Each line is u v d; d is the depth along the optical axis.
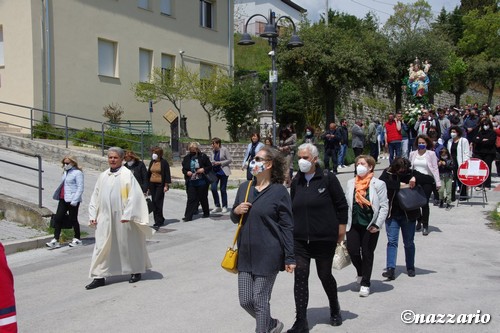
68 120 22.02
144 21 25.52
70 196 10.16
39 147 19.05
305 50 27.30
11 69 21.47
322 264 5.52
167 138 23.19
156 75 25.47
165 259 9.12
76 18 22.33
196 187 12.99
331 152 19.77
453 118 20.69
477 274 7.80
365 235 6.67
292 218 5.05
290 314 6.06
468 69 52.94
